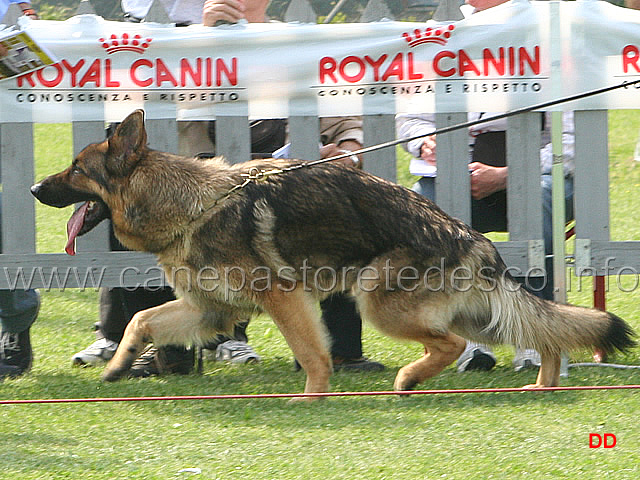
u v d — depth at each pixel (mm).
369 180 7836
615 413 6953
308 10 8461
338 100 8508
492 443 6266
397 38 8406
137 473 5707
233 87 8445
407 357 9617
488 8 8945
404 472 5715
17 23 8312
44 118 8391
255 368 9234
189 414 7148
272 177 7734
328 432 6586
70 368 9117
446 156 8633
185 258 7734
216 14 8523
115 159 7797
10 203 8500
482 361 8914
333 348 9070
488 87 8469
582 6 8344
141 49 8352
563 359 8422
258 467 5824
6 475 5656
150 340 8094
